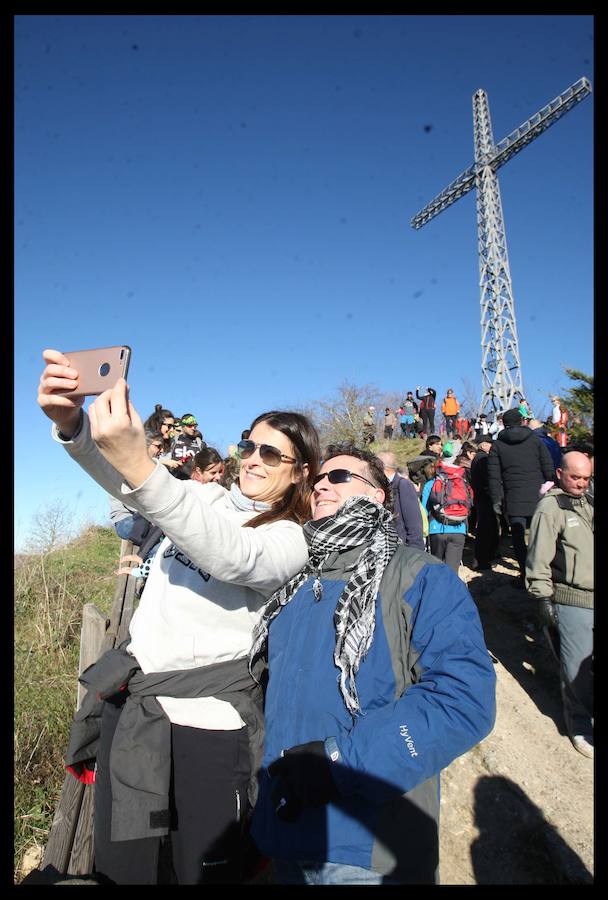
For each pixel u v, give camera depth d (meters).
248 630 1.81
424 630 1.56
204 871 1.66
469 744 1.41
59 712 4.03
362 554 1.74
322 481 1.96
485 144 38.66
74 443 1.49
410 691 1.49
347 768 1.39
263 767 1.64
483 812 3.57
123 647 1.95
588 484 4.13
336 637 1.59
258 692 1.86
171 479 1.37
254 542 1.60
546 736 4.27
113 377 1.35
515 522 6.72
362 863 1.41
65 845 2.20
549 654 5.46
